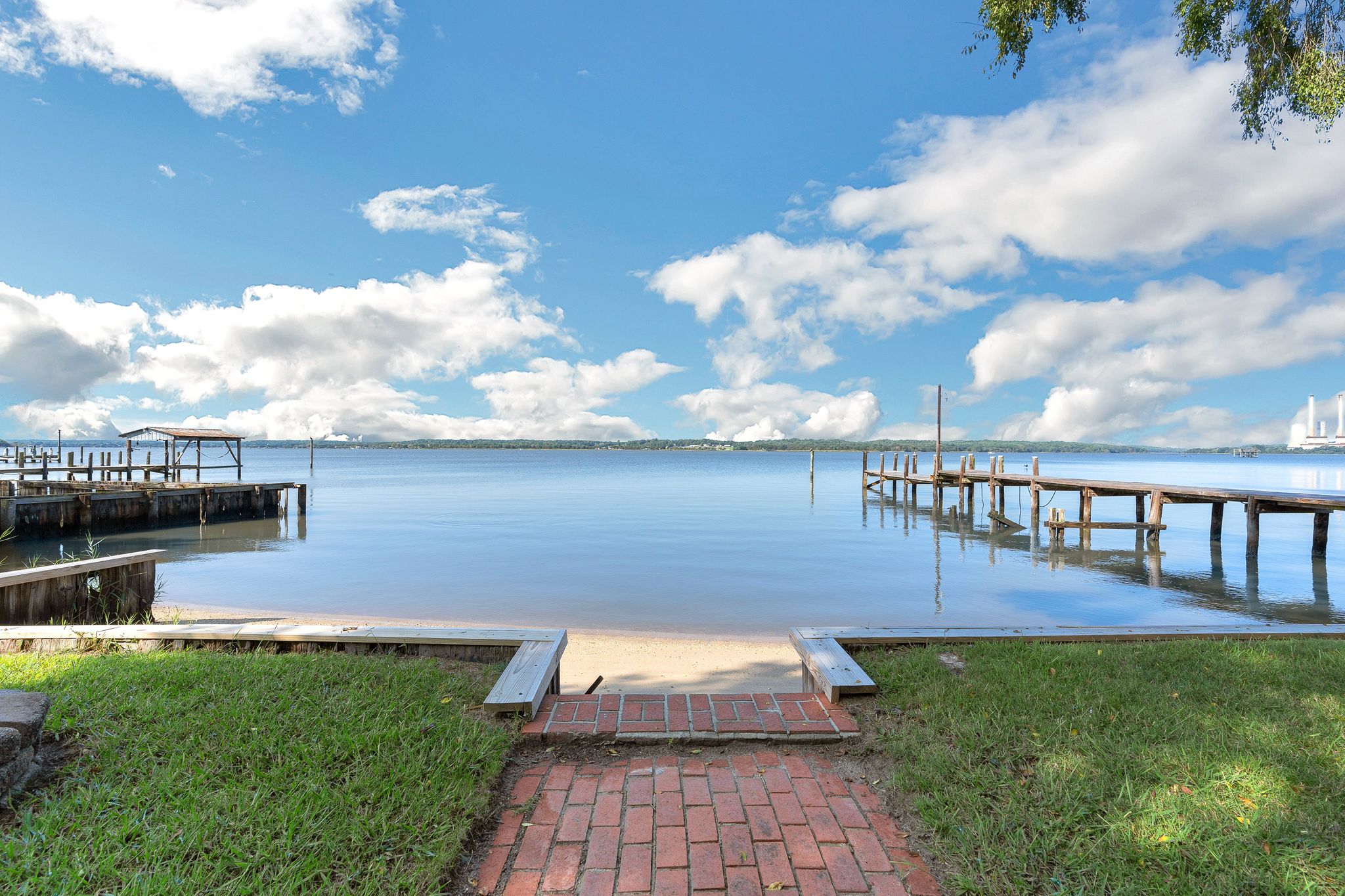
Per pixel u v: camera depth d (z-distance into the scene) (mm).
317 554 20078
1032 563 18969
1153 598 14406
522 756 3875
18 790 3176
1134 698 4355
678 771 3658
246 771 3428
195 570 17375
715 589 14836
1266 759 3500
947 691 4512
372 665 4973
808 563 18500
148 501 27531
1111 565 18719
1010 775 3436
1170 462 163000
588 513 32969
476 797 3252
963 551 21250
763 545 22000
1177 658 5156
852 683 4465
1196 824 2984
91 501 25297
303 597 14109
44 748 3621
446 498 43719
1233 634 5801
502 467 111938
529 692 4234
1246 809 3080
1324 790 3283
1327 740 3756
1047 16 7230
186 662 4980
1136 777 3381
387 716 4094
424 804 3137
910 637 5535
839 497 45469
